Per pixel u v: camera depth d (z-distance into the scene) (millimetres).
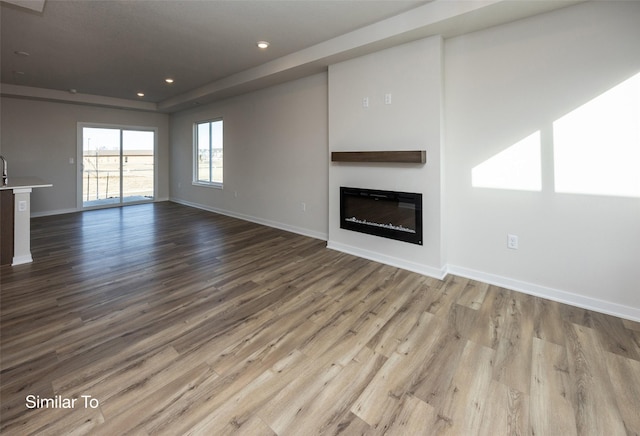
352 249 3861
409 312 2398
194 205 7367
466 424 1389
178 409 1466
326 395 1562
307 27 3178
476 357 1852
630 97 2225
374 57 3402
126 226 5375
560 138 2512
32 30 3244
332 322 2256
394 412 1454
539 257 2686
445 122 3088
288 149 4926
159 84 5492
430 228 3137
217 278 3080
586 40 2354
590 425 1380
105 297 2633
